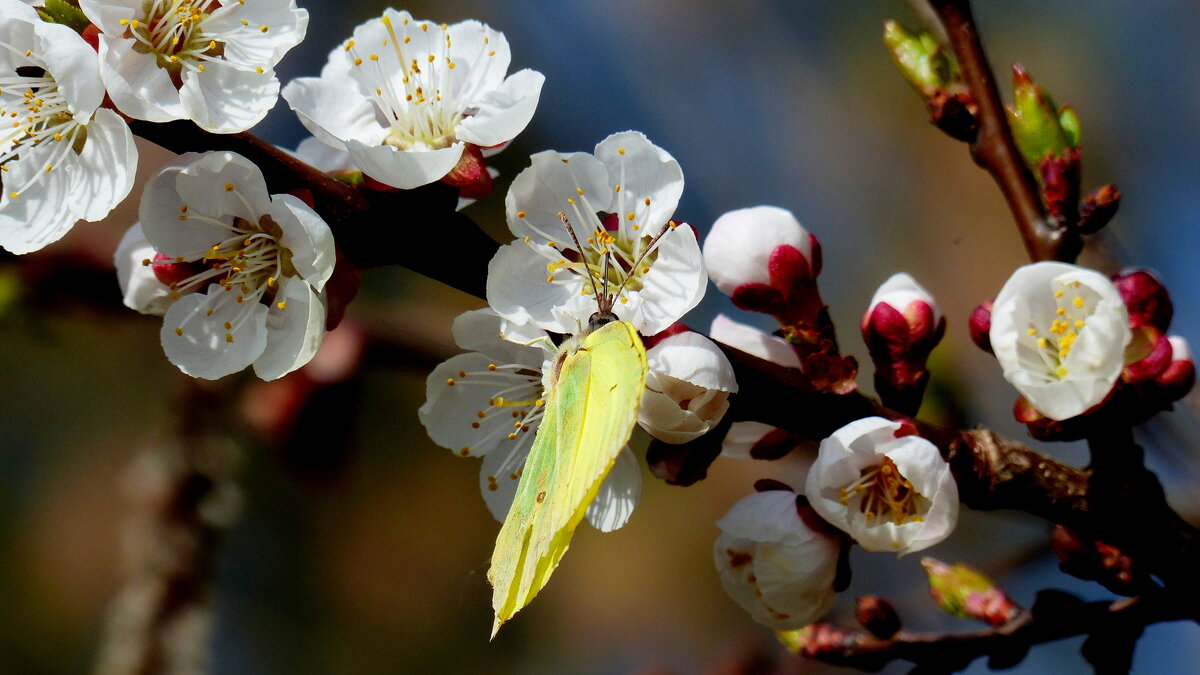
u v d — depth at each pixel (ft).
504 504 1.84
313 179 1.78
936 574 1.88
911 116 2.35
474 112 1.81
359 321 2.14
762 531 1.80
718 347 1.77
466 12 2.54
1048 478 1.79
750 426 1.82
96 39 1.77
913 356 1.80
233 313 1.78
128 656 2.04
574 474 1.78
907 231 2.28
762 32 2.46
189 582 2.06
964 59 1.84
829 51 2.44
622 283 1.80
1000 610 1.86
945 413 2.02
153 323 2.11
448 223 1.79
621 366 1.76
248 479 2.54
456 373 1.82
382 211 1.78
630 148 1.80
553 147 2.46
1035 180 1.84
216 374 1.78
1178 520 1.80
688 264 1.78
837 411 1.79
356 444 2.15
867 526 1.78
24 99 1.78
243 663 2.50
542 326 1.79
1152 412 1.78
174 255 1.78
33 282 2.07
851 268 2.29
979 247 2.24
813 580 1.80
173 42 1.77
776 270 1.81
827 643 1.87
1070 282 1.77
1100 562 1.83
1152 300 1.79
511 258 1.79
